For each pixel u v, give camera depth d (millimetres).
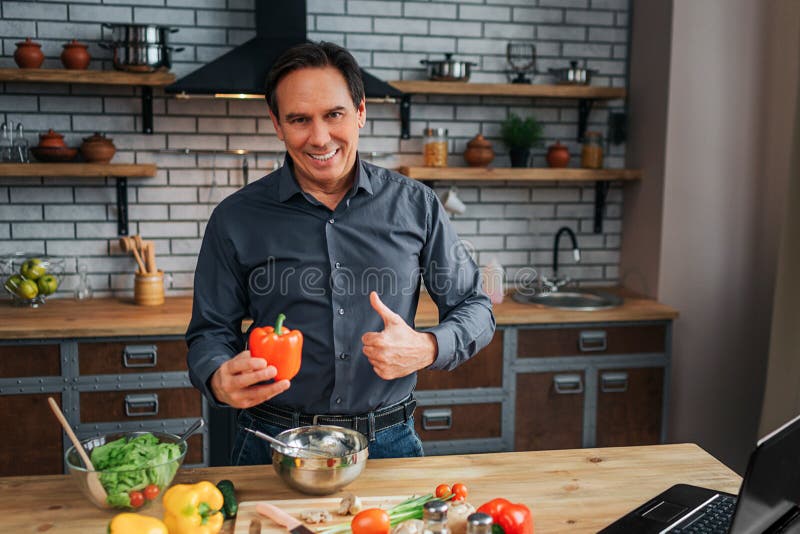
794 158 2900
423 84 3475
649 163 3635
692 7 3412
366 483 1581
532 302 3541
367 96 3201
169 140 3541
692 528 1368
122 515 1279
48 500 1489
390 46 3676
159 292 3369
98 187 3508
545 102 3848
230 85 3059
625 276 3916
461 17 3717
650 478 1638
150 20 3465
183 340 3021
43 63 3396
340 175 1719
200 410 3061
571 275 3961
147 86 3438
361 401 1859
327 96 1600
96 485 1373
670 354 3404
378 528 1293
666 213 3518
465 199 3834
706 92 3467
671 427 3619
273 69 1622
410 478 1612
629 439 3422
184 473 1615
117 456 1425
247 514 1413
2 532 1353
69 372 2955
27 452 2961
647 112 3645
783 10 3469
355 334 1861
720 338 3609
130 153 3516
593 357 3348
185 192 3584
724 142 3510
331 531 1340
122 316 3121
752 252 3588
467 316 1846
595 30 3832
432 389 3236
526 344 3285
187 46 3512
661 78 3512
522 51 3697
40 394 2947
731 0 3432
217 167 3592
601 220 3926
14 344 2908
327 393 1866
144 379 3006
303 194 1823
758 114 3514
